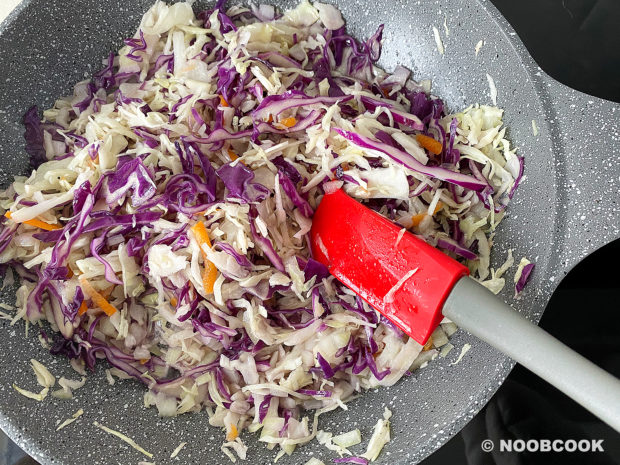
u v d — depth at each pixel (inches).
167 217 13.3
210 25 15.4
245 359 13.2
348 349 13.2
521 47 12.8
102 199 13.3
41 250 13.4
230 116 13.8
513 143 13.5
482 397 11.2
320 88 14.5
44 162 14.5
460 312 11.0
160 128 13.6
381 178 13.2
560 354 9.7
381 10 15.4
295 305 13.5
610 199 11.7
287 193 13.2
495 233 13.6
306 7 15.7
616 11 16.0
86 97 15.2
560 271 11.7
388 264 12.3
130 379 13.7
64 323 13.3
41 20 14.2
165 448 12.7
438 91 15.1
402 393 13.0
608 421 9.2
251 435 13.2
